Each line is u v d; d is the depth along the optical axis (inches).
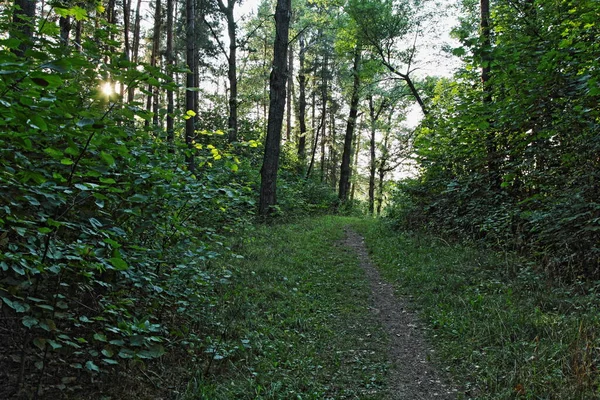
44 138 122.6
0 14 132.1
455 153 443.5
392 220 547.5
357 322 243.1
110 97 113.2
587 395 142.3
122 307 145.9
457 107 354.0
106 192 142.9
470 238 391.9
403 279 316.2
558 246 280.2
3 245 117.6
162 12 947.3
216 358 165.6
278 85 549.3
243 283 267.1
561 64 284.2
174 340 175.3
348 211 981.2
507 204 365.7
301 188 895.7
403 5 677.3
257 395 152.7
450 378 177.6
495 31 392.5
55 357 138.9
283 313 237.5
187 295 190.9
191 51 498.3
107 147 113.7
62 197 117.0
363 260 396.8
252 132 916.0
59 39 122.4
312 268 344.2
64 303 135.7
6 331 134.1
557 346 175.5
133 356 136.9
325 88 1147.9
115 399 134.1
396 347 212.1
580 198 255.8
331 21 829.2
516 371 164.6
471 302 244.2
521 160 332.8
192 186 185.5
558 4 316.5
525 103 302.4
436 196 488.1
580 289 239.8
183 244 182.9
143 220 165.6
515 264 296.7
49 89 110.9
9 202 117.7
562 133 285.7
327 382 174.9
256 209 553.3
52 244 120.8
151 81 114.3
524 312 217.5
